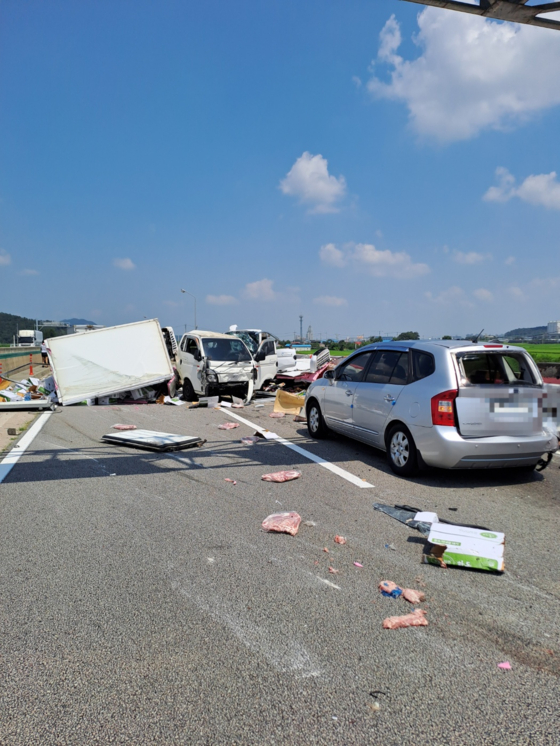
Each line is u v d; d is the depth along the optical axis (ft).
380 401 22.27
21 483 19.80
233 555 13.14
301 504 17.34
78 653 9.02
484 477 20.99
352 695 7.98
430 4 17.94
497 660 8.93
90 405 49.08
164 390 54.70
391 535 14.62
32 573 12.09
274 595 11.07
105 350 51.70
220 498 17.95
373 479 20.56
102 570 12.25
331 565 12.61
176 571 12.20
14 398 45.83
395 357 22.61
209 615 10.26
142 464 22.89
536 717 7.55
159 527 15.11
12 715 7.54
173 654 8.98
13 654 8.99
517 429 19.10
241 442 28.14
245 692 8.02
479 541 13.28
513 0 17.49
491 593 11.32
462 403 18.85
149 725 7.34
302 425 34.73
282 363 59.41
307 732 7.23
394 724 7.39
